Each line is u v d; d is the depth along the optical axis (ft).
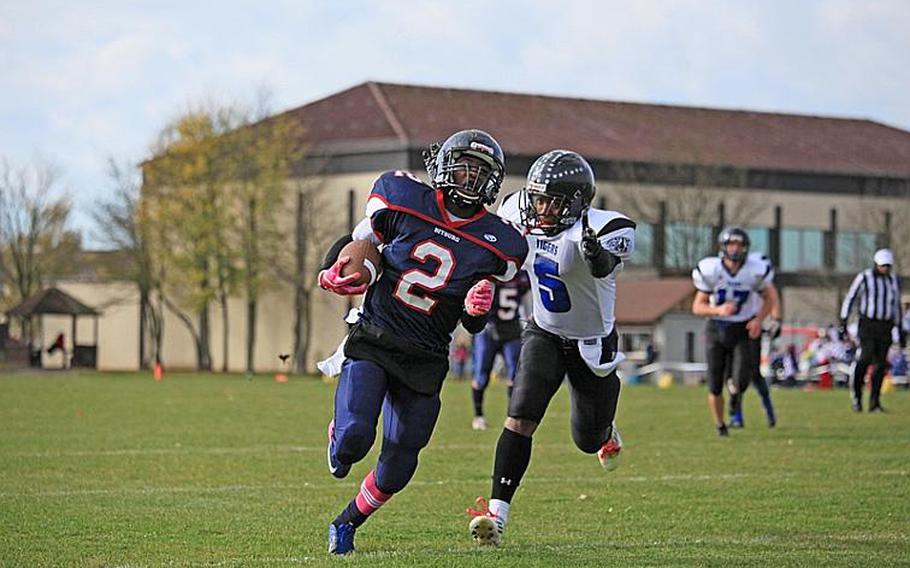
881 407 207.72
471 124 598.34
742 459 133.18
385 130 577.43
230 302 630.33
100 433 159.02
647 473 120.78
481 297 72.38
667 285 499.51
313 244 584.40
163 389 286.66
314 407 216.13
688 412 206.28
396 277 73.97
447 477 117.29
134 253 591.78
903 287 602.85
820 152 651.66
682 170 597.11
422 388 74.49
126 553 77.61
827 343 378.12
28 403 222.48
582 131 618.03
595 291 84.28
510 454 83.15
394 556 73.36
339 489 107.76
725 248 160.66
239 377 424.46
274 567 69.56
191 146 579.07
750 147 641.81
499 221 75.56
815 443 150.71
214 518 91.25
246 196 580.71
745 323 162.61
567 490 108.58
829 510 97.76
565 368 86.63
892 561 74.90
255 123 588.91
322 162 587.68
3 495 102.12
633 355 481.87
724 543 81.51
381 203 74.28
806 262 632.79
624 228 84.17
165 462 126.52
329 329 594.65
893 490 109.09
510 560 72.13
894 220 618.44
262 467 123.03
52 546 79.82
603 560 72.90
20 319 620.49
